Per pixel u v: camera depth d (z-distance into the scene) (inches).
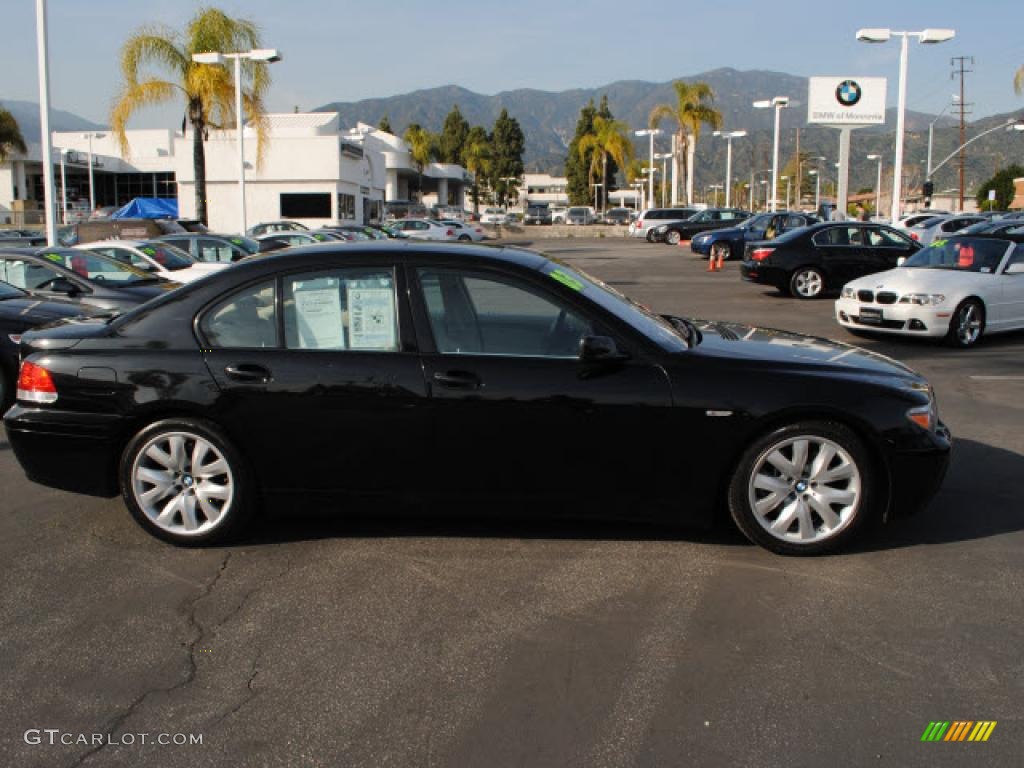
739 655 138.5
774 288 784.9
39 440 182.5
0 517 203.9
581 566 171.8
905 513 175.9
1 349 291.1
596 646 141.4
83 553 181.6
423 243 190.7
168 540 183.5
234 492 179.6
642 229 1791.3
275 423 175.8
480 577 167.3
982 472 231.1
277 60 1028.5
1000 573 167.9
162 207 1502.2
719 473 172.4
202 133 1111.0
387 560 175.8
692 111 2377.0
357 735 118.9
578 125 3954.2
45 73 677.3
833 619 149.9
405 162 2906.0
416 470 175.3
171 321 181.9
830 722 120.6
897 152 1229.1
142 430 180.4
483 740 117.3
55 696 129.3
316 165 1764.3
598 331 173.5
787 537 173.8
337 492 178.5
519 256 187.9
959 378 363.9
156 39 1044.5
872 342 463.2
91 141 2484.0
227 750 116.0
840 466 172.7
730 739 117.0
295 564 174.6
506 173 4394.7
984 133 1759.4
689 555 176.9
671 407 169.6
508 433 171.8
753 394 169.8
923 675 132.3
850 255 676.7
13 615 154.6
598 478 173.2
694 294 734.5
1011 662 135.9
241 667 136.5
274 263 181.5
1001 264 453.1
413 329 175.5
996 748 114.9
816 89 1498.5
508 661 137.1
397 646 142.1
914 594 159.0
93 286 399.9
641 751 114.6
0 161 2260.1
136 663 138.2
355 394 173.5
